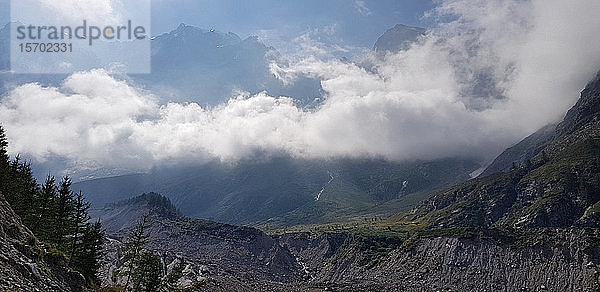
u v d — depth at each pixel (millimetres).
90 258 111750
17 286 49688
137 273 110625
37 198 113250
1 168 108250
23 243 61969
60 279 65062
